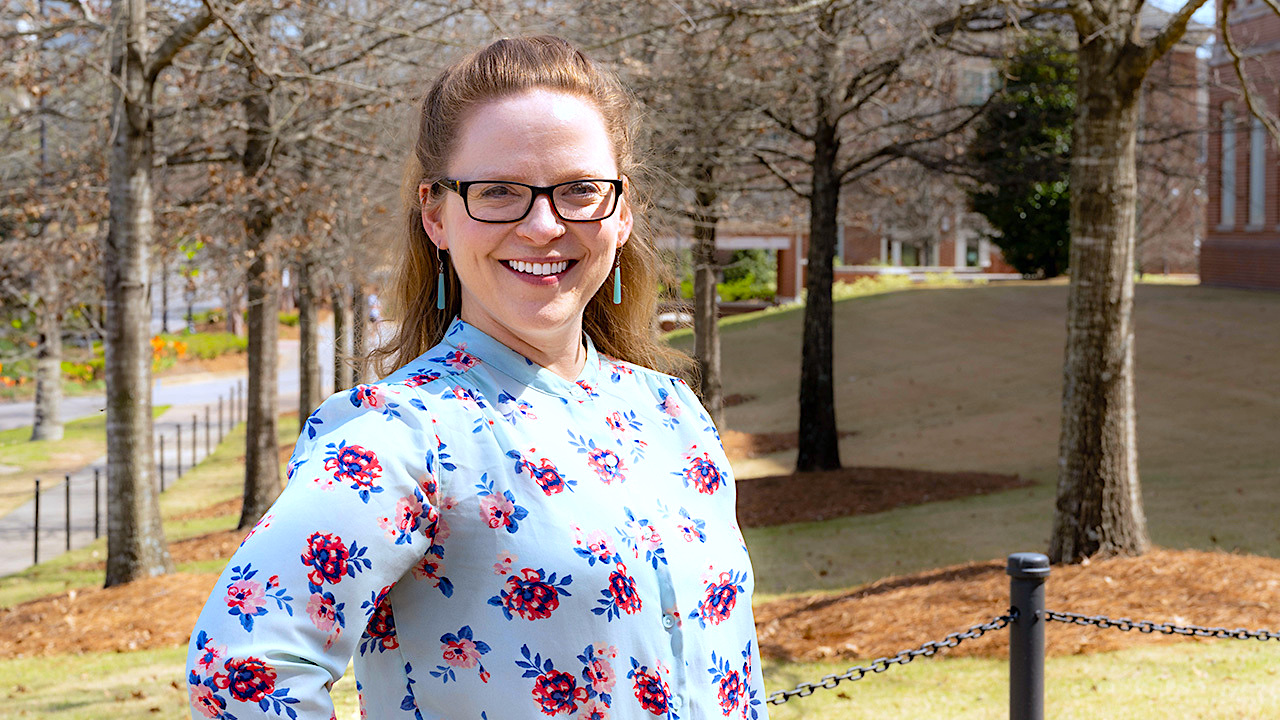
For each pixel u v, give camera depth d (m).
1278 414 15.12
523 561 1.36
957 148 17.22
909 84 13.36
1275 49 20.69
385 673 1.38
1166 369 18.23
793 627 7.80
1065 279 29.33
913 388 20.14
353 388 1.40
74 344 26.06
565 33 10.24
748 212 17.23
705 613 1.53
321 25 10.56
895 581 8.81
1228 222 25.50
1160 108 15.29
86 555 12.83
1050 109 15.08
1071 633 6.81
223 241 12.82
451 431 1.41
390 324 1.82
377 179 11.39
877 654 6.89
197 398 30.53
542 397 1.54
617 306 1.98
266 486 13.78
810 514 12.77
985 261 43.75
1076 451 8.25
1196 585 7.39
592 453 1.52
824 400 15.01
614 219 1.59
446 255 1.72
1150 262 36.47
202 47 11.23
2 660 7.87
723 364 25.14
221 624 1.19
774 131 15.05
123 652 7.91
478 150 1.53
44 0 10.90
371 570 1.26
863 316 26.70
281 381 34.06
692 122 11.14
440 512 1.36
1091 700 5.62
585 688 1.36
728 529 1.66
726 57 11.09
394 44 11.09
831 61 12.75
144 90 9.38
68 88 11.88
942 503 12.68
